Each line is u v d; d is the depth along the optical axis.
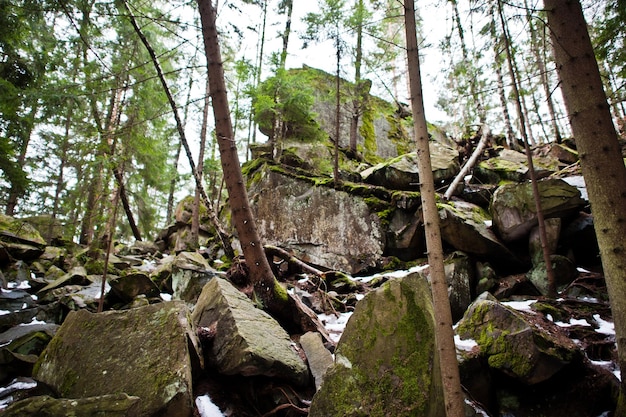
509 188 6.96
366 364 3.12
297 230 9.03
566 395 3.77
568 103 3.63
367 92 12.55
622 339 3.17
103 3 6.48
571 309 5.31
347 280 7.46
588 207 6.79
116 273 8.77
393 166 9.86
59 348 3.71
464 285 6.42
